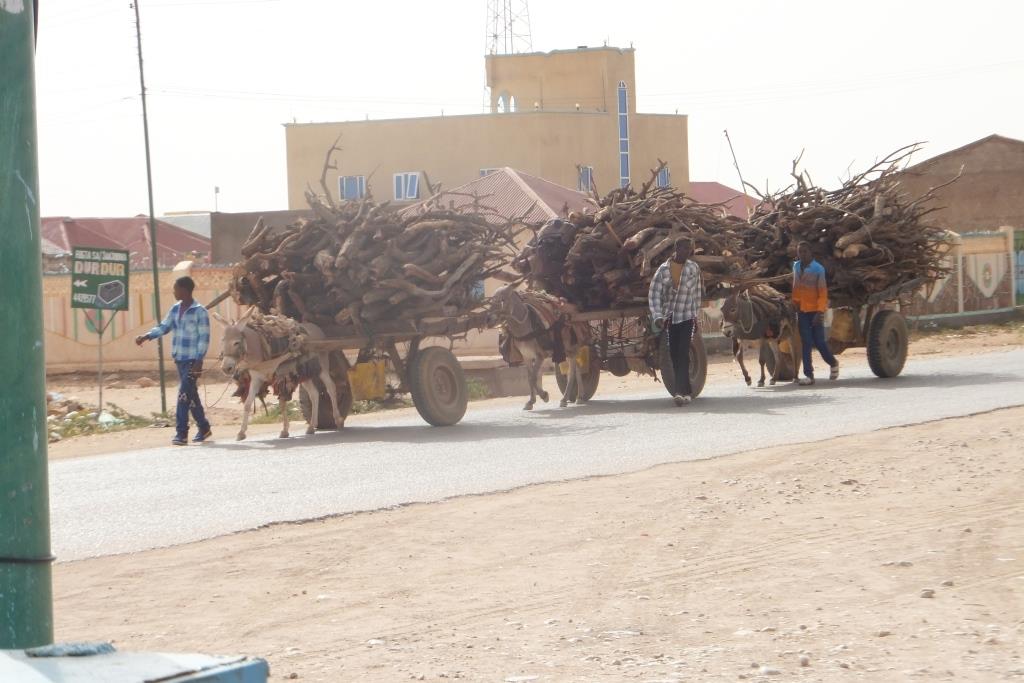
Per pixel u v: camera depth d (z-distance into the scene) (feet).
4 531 10.87
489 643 21.01
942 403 56.29
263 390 54.80
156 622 23.16
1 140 10.91
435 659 20.10
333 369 57.06
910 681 17.79
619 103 217.56
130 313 131.75
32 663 8.43
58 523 34.17
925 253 73.36
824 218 71.20
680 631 21.36
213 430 66.54
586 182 208.85
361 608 23.81
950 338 123.44
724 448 44.37
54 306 132.05
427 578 26.09
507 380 101.30
